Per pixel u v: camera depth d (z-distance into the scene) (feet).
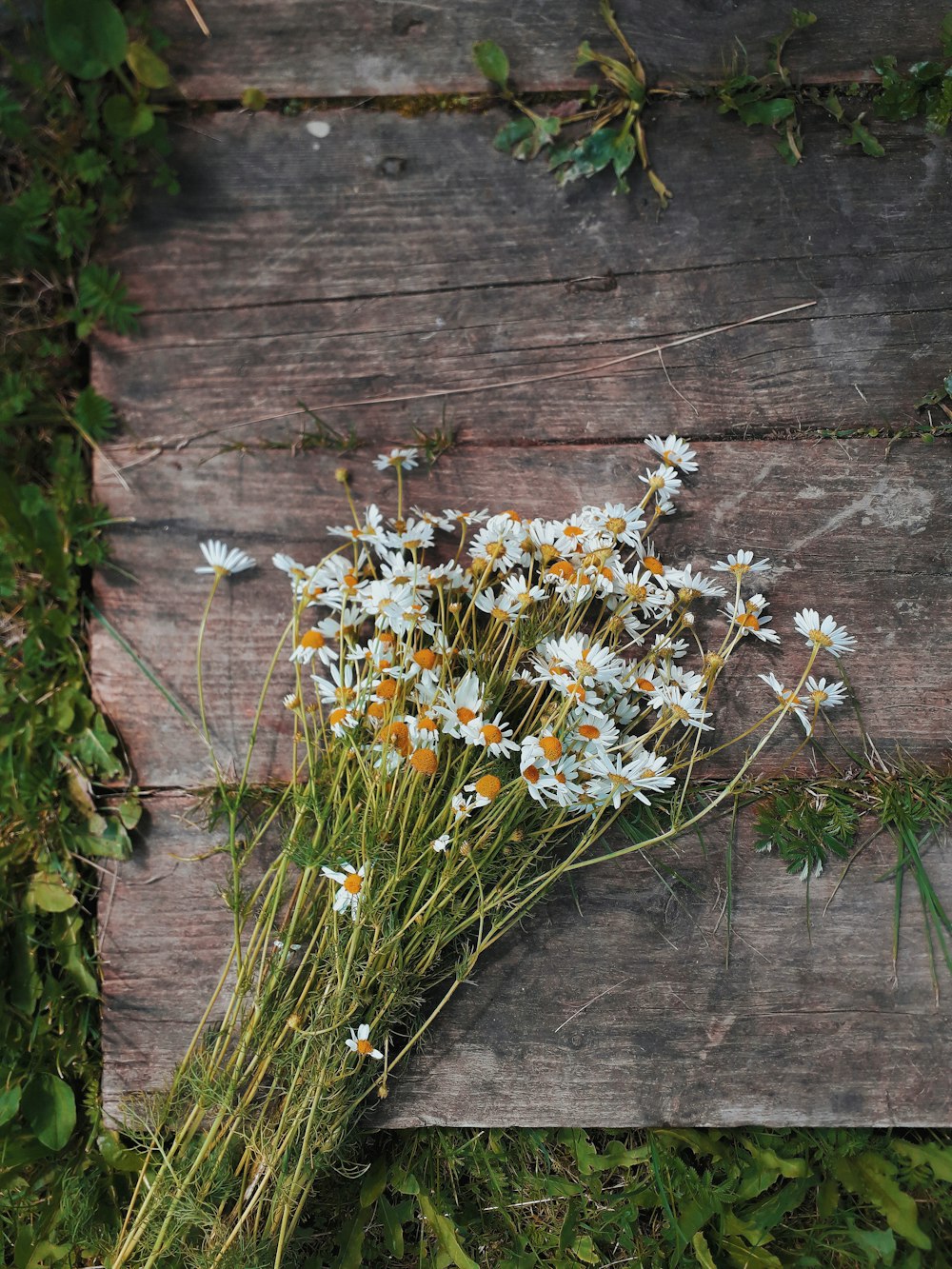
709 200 4.44
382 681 4.20
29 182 4.39
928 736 4.49
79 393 4.45
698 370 4.46
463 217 4.43
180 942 4.46
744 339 4.46
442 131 4.42
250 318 4.44
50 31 4.28
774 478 4.48
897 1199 4.41
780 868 4.48
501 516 4.31
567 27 4.40
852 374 4.46
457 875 4.26
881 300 4.46
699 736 4.31
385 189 4.43
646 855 4.47
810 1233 4.47
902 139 4.44
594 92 4.39
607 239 4.44
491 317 4.45
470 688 4.20
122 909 4.47
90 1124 4.48
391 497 4.46
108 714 4.47
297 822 4.26
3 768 4.45
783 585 4.48
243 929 4.46
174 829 4.47
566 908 4.47
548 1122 4.46
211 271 4.43
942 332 4.46
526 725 4.35
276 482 4.46
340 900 4.18
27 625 4.49
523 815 4.27
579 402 4.46
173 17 4.40
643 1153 4.49
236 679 4.46
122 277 4.42
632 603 4.29
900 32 4.42
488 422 4.46
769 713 4.41
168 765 4.46
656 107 4.43
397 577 4.28
